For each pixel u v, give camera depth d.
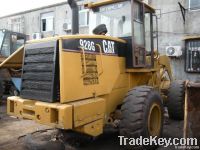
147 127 4.18
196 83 3.53
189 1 13.38
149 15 5.79
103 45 4.39
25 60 4.23
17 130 5.61
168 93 6.75
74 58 3.86
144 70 5.19
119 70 4.73
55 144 3.91
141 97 4.20
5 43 10.18
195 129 3.66
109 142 4.96
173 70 13.69
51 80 3.77
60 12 18.39
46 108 3.65
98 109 4.06
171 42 13.85
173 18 13.79
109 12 5.29
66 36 3.82
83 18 15.21
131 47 4.90
